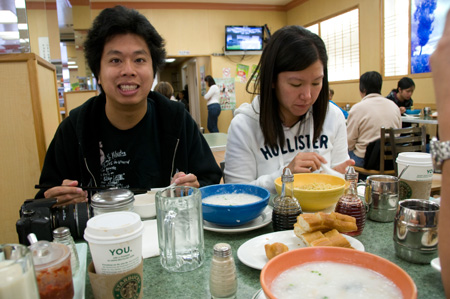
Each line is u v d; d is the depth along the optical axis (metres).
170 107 1.54
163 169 1.56
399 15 5.46
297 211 0.94
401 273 0.55
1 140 1.56
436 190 2.05
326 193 1.02
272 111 1.48
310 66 1.29
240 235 0.97
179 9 7.83
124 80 1.29
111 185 1.48
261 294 0.64
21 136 1.57
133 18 1.27
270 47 1.40
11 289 0.45
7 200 1.59
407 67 5.42
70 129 1.50
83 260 0.79
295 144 1.60
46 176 1.49
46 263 0.58
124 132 1.49
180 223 0.79
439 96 0.52
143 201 1.15
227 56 8.27
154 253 0.85
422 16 5.02
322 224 0.83
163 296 0.68
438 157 0.50
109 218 0.68
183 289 0.71
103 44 1.30
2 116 1.54
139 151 1.50
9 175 1.58
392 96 5.03
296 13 8.12
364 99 3.37
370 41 6.11
